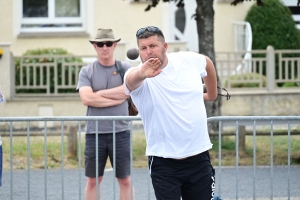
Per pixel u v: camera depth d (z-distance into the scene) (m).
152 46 6.45
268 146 15.59
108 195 11.41
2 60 19.09
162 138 6.71
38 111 19.25
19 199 11.00
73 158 14.21
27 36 23.70
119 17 23.97
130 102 9.29
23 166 13.67
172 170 6.75
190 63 6.75
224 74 21.30
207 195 6.89
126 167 8.95
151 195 11.46
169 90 6.62
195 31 25.41
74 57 19.70
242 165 14.03
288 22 23.77
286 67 20.25
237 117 8.34
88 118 8.33
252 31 23.61
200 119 6.70
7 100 19.12
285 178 12.65
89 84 9.13
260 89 20.03
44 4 24.16
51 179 12.69
